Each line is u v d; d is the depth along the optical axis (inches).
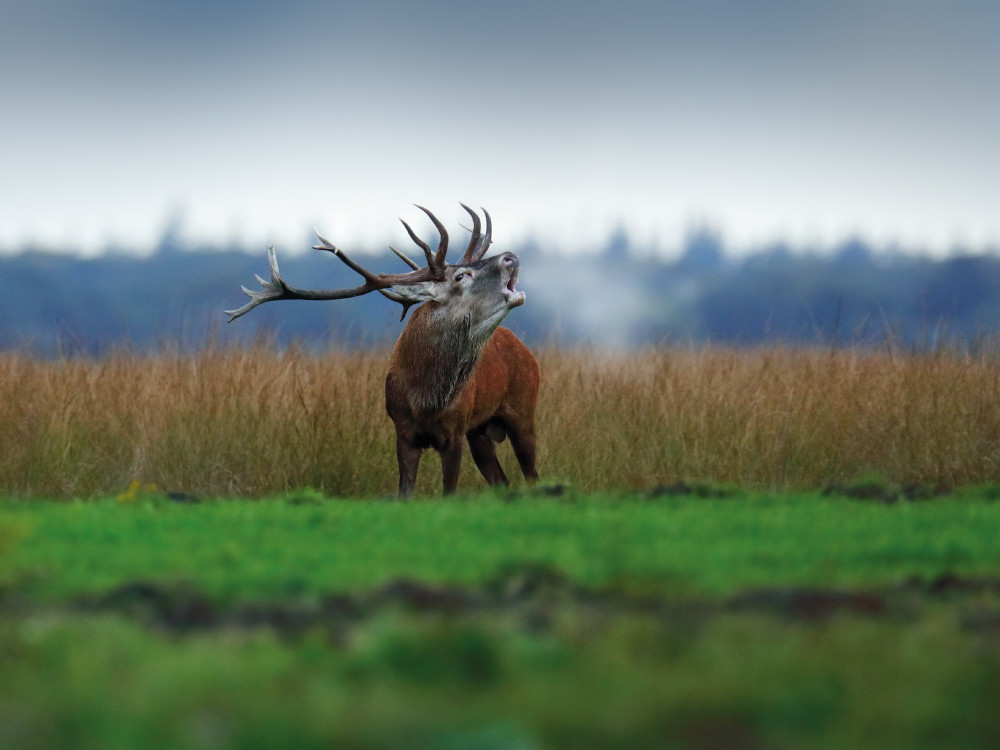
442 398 1579.7
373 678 641.0
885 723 577.0
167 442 1706.4
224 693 610.5
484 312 1567.4
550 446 1798.7
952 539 1085.1
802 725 578.6
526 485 1571.1
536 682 629.9
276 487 1686.8
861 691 616.7
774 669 643.5
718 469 1745.8
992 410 1763.0
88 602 823.1
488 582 889.5
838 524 1166.3
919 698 604.4
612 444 1798.7
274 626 766.5
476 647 655.1
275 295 1565.0
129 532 1092.5
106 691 615.8
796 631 730.8
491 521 1170.0
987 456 1721.2
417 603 806.5
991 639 716.0
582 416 1829.5
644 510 1264.8
